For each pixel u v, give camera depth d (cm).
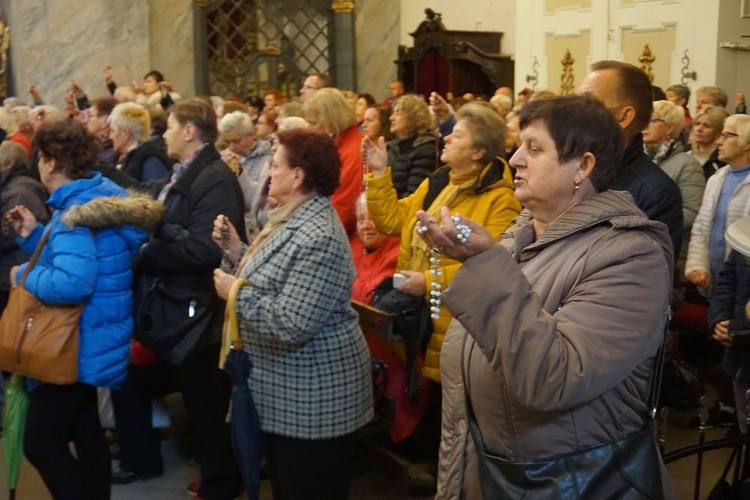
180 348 329
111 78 1039
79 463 310
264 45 1195
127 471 384
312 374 279
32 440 305
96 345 306
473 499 185
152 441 385
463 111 327
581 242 175
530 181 178
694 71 791
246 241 353
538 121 178
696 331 462
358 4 1219
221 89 1180
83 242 297
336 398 281
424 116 461
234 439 275
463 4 1119
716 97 605
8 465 315
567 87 894
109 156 544
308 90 602
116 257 311
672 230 260
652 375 180
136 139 453
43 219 456
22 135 658
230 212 339
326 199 286
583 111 176
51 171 308
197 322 332
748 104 801
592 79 257
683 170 468
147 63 1088
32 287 296
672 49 809
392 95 977
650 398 181
